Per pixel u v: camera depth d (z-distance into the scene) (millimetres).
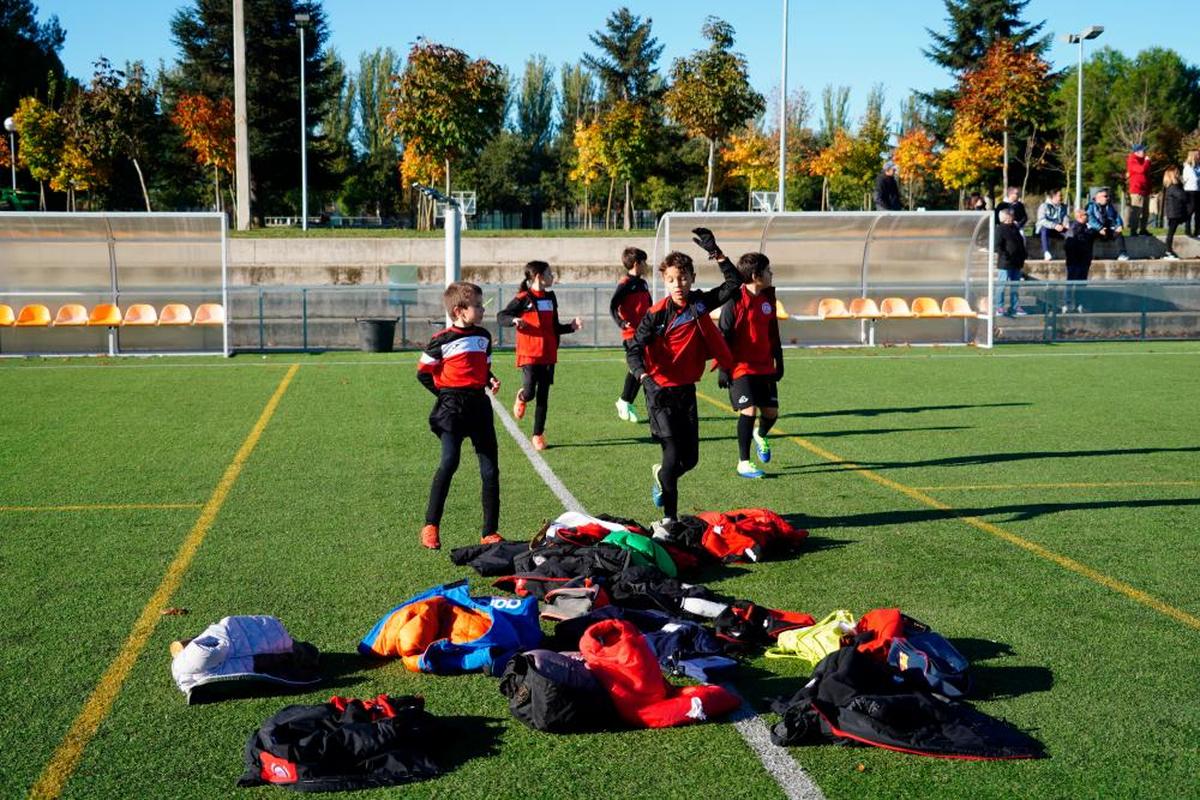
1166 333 21141
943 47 55094
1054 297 20812
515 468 9000
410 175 51531
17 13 61156
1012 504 7699
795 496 7996
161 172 55219
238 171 30594
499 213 71375
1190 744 3916
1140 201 27078
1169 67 69312
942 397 13484
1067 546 6559
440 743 3881
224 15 48344
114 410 12188
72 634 5012
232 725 4070
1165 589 5707
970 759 3781
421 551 6430
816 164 53031
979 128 39062
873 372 16219
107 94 42250
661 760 3787
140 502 7676
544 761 3781
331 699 4027
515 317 9398
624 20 69562
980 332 20078
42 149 42500
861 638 4508
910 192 57000
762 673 4586
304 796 3529
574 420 11562
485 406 6488
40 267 18766
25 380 14977
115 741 3934
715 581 5855
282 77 49094
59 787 3592
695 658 4559
